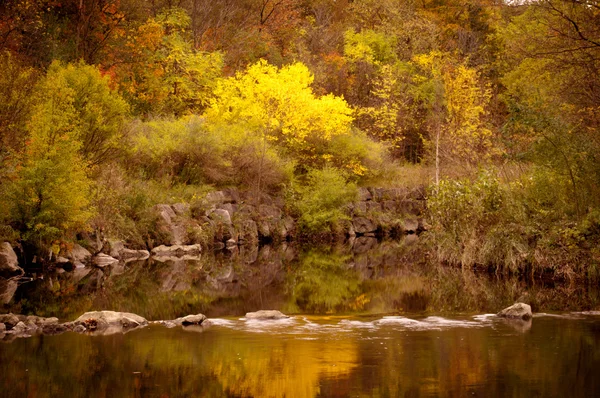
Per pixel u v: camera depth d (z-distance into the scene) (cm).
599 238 1358
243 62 3734
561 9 1480
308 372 657
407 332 859
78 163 1598
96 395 588
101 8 2695
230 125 2514
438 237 1755
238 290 1315
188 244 2036
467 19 4006
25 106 1537
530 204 1514
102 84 1859
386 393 588
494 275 1491
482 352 738
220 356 722
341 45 4100
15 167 1488
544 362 693
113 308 1070
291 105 2609
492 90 3281
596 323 920
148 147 2216
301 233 2503
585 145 1396
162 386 614
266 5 4075
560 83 1659
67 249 1572
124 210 1898
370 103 3488
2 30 2203
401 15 3906
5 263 1388
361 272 1625
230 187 2383
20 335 841
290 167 2547
